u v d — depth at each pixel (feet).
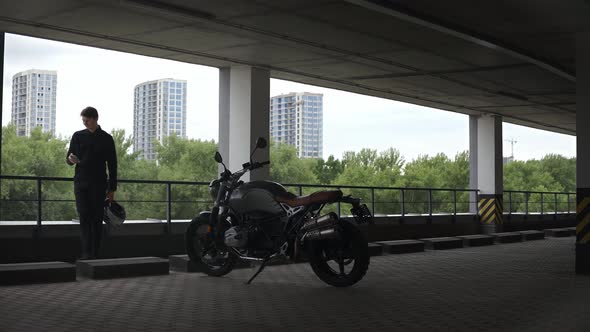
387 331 14.80
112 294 19.97
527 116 64.08
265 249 22.79
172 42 33.45
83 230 25.48
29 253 28.02
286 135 290.35
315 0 25.88
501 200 62.80
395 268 28.45
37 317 16.11
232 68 39.99
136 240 31.58
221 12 27.78
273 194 22.47
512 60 37.40
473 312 17.39
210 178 167.32
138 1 25.94
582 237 27.27
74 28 30.48
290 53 36.01
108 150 25.80
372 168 218.38
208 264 24.88
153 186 158.81
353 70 41.16
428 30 30.55
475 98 52.85
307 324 15.55
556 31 30.27
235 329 14.89
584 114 28.43
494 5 26.21
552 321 16.16
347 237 21.61
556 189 239.50
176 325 15.29
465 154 223.92
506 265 29.96
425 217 54.70
